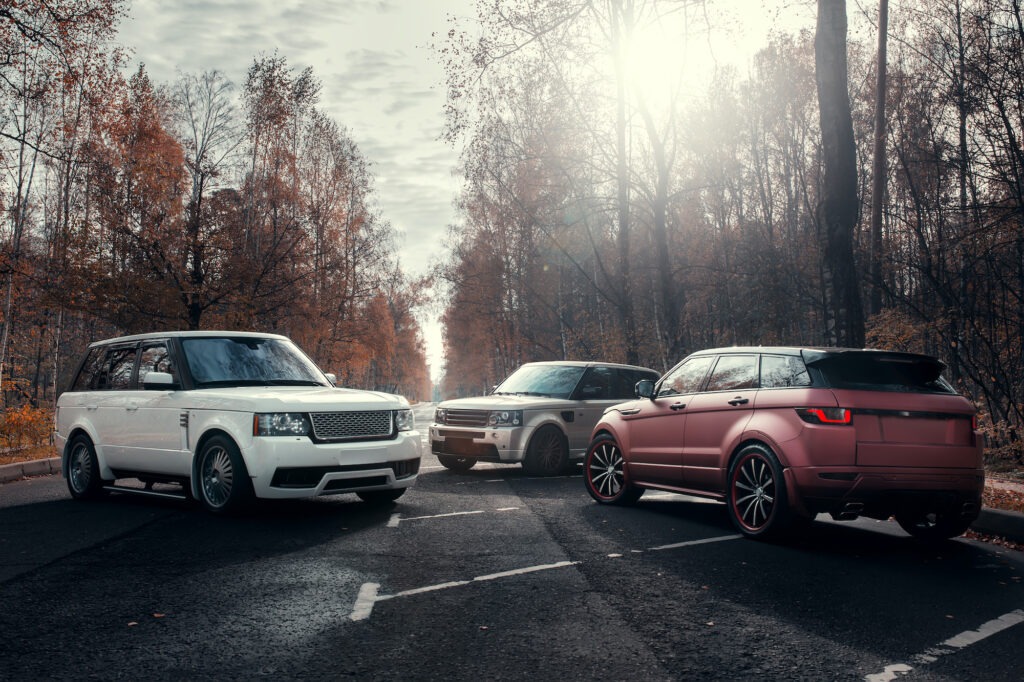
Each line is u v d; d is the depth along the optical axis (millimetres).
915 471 6629
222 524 7637
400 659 3977
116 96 23188
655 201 23953
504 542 6895
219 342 9250
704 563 6188
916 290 18641
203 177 27438
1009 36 14117
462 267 45625
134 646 4137
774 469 6914
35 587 5301
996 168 14492
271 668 3832
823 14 12539
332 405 8008
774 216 41250
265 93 28859
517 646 4191
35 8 16469
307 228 31797
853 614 4871
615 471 9398
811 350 7199
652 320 35375
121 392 9297
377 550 6512
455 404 13219
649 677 3766
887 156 23984
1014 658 4109
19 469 12641
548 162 23906
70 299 23344
